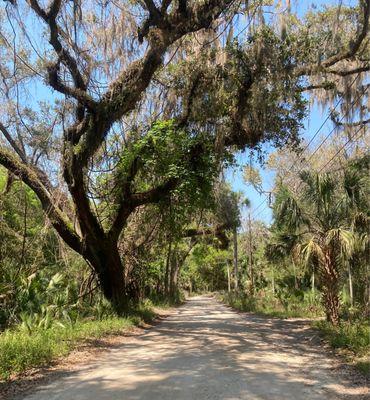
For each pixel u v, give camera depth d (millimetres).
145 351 10844
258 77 15211
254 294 37906
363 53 15242
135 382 7531
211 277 73250
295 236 16609
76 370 8664
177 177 16875
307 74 15430
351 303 16891
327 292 15141
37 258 17688
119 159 18359
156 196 18172
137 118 18391
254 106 15570
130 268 24016
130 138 18094
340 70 15805
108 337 13211
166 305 33312
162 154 17031
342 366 9086
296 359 9914
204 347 11391
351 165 16453
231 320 20656
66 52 13750
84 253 18047
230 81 15930
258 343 12250
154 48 13898
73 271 19734
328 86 16391
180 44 15805
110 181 19062
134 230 22859
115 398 6562
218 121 17234
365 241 14172
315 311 22344
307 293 25859
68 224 17516
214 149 17422
